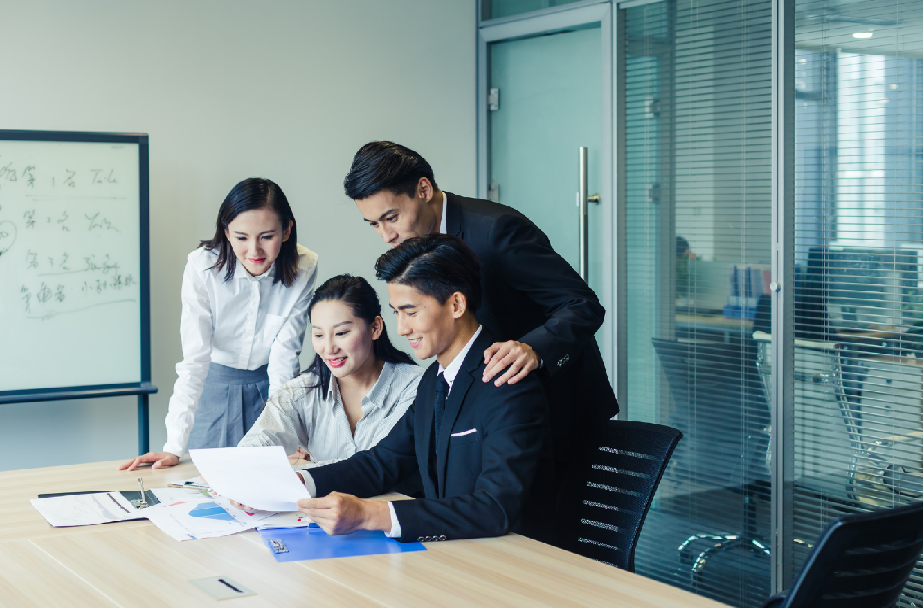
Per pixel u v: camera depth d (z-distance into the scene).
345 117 4.23
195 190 3.86
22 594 1.39
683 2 3.60
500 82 4.55
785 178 3.26
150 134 3.75
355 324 2.24
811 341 3.23
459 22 4.54
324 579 1.45
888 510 1.41
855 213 3.08
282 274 2.81
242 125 3.96
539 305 2.14
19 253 3.30
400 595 1.37
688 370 3.65
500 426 1.76
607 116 3.92
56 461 3.63
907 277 2.95
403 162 1.97
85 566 1.52
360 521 1.64
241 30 3.94
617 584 1.42
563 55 4.20
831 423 3.18
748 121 3.38
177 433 2.66
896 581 1.47
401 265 1.79
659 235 3.75
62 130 3.57
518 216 2.13
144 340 3.49
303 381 2.36
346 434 2.32
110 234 3.43
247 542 1.65
